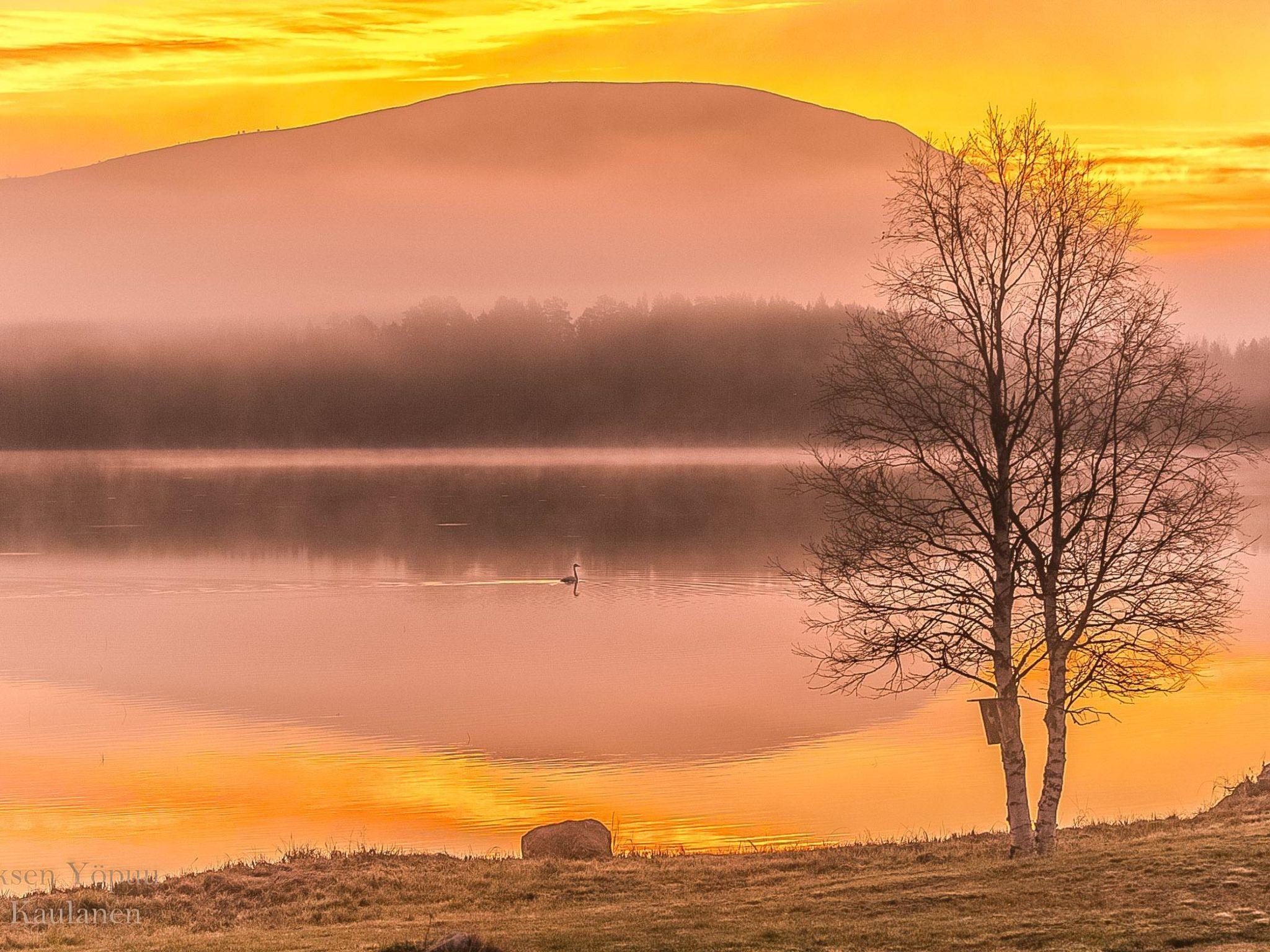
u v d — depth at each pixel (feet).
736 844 167.73
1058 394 129.39
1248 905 96.89
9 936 118.01
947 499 137.80
